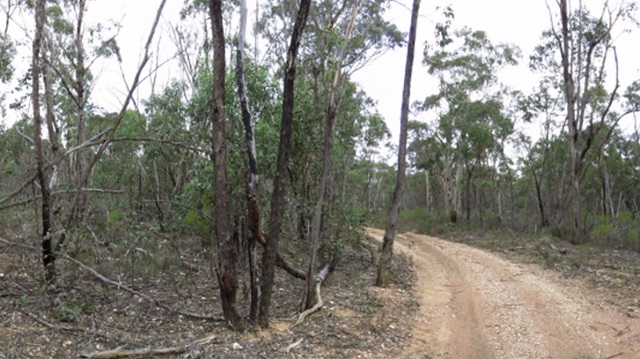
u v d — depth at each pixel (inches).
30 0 467.2
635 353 321.4
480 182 1444.4
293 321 353.1
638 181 1467.8
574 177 931.3
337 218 539.5
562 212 1109.1
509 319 390.6
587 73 978.1
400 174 505.7
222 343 292.4
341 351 307.9
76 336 281.6
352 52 521.3
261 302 325.4
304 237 582.9
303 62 502.3
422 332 362.3
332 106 387.9
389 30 536.4
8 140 628.7
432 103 1470.2
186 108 465.1
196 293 397.1
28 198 401.4
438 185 2196.1
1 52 475.8
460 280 545.6
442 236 1112.2
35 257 382.6
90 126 700.7
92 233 387.5
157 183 609.6
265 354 284.8
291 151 445.7
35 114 335.9
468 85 1403.8
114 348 269.3
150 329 308.7
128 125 684.7
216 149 303.4
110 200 508.7
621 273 570.3
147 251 416.2
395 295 462.3
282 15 565.3
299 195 490.3
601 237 880.3
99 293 360.8
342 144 617.3
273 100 420.5
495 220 1353.3
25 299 304.3
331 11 534.0
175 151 574.9
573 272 580.7
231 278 312.3
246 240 376.8
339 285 484.7
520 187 1688.0
